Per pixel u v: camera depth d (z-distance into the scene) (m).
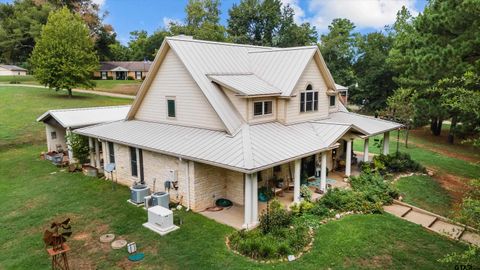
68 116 23.94
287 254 11.33
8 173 21.53
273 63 20.02
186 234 13.00
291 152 14.77
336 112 24.23
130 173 18.77
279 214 13.34
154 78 19.34
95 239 12.85
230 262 11.04
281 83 18.42
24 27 67.75
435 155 27.52
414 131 40.56
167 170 16.41
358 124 21.23
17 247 12.38
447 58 18.47
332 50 53.94
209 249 11.87
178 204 15.94
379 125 22.16
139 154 18.05
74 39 44.50
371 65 49.91
